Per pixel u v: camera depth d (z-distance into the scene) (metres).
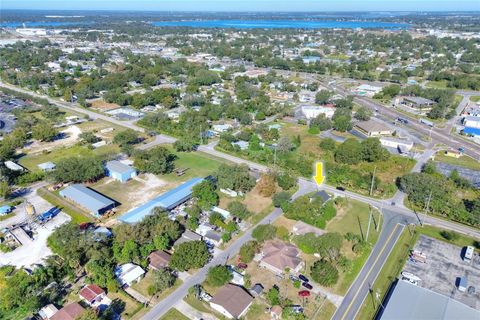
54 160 127.25
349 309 64.94
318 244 78.50
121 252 74.69
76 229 80.38
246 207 97.31
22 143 138.62
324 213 92.56
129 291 68.31
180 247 73.94
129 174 114.06
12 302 63.19
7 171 110.06
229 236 83.69
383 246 82.94
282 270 73.00
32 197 102.69
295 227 88.19
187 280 71.25
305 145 143.00
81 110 189.62
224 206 98.44
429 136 156.88
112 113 183.75
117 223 89.12
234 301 63.84
